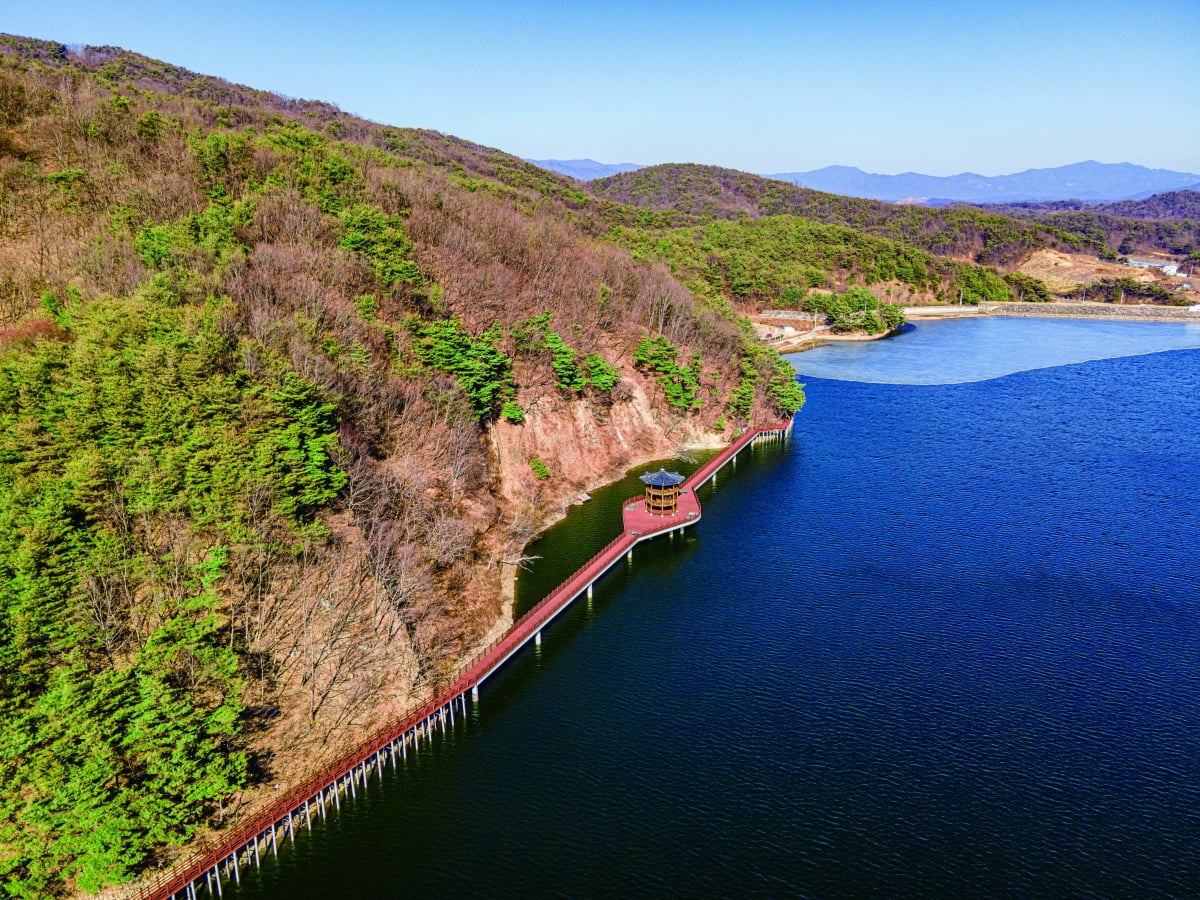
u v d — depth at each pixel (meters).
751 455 134.38
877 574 89.19
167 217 98.19
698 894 48.28
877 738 62.09
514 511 100.31
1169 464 126.31
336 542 69.56
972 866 50.12
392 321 100.31
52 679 47.75
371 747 56.81
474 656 70.75
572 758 60.19
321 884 48.97
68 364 63.78
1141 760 59.34
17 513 52.84
